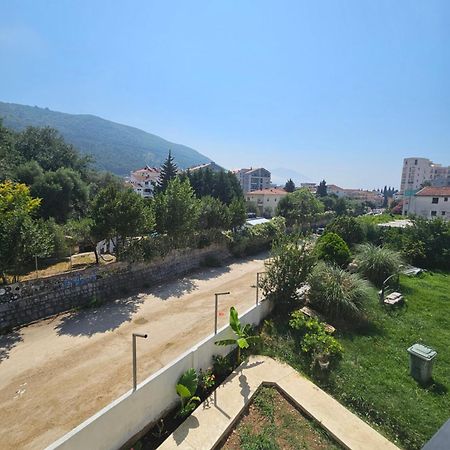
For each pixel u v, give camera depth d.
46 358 8.24
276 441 4.94
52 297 11.41
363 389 6.32
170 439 4.83
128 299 13.23
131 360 8.16
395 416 5.59
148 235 15.97
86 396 6.66
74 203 30.17
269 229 26.41
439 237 17.12
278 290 9.83
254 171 105.56
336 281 9.97
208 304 12.68
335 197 75.44
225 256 22.08
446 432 3.27
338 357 7.43
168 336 9.64
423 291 12.46
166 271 16.94
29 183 26.95
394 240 18.14
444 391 6.38
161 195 17.16
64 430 5.69
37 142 41.06
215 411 5.45
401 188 111.88
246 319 8.33
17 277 11.05
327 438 5.07
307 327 8.46
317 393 6.11
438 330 9.18
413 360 6.79
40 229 11.63
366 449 4.79
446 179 90.56
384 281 12.09
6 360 8.14
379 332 8.95
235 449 4.76
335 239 14.22
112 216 12.91
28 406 6.32
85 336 9.59
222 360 6.88
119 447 4.71
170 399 5.62
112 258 16.20
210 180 53.31
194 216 17.64
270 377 6.58
